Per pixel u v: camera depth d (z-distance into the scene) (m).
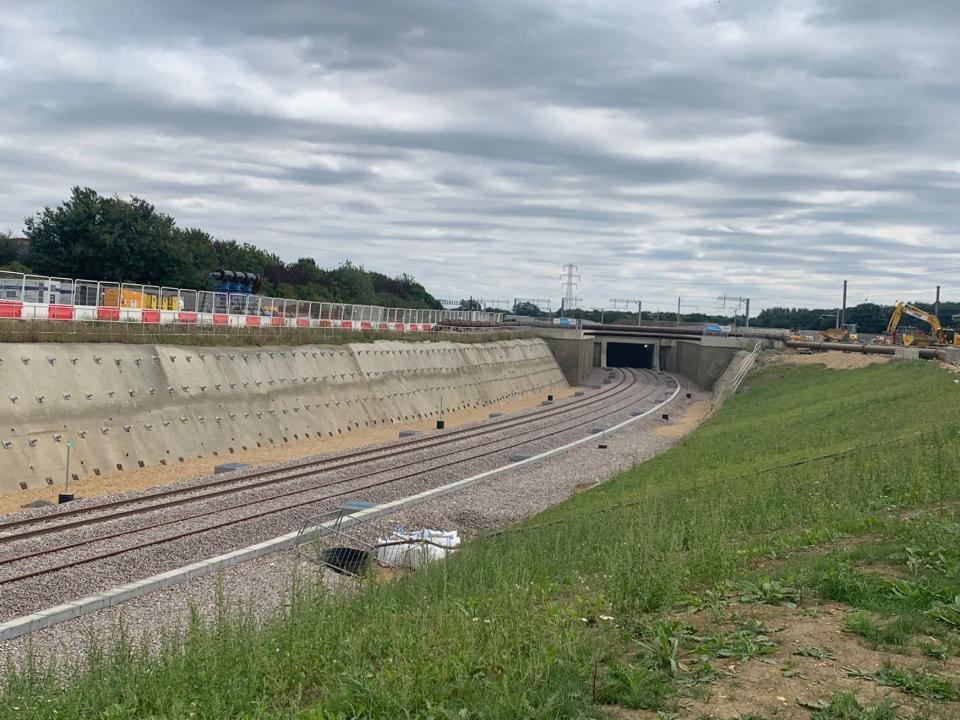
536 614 11.11
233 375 49.25
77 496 31.38
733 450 38.97
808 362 84.06
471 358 87.44
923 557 12.85
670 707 8.16
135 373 42.00
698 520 18.31
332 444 50.78
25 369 35.91
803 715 7.93
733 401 75.56
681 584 12.53
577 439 52.94
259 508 27.75
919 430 29.88
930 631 9.91
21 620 15.81
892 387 50.56
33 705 9.51
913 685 8.41
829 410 45.91
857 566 12.91
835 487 20.36
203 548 22.28
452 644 9.88
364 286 124.25
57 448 34.81
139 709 9.38
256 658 10.20
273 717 8.66
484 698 8.51
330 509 28.42
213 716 8.74
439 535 22.59
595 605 11.84
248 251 107.50
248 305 58.25
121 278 76.75
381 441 53.31
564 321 136.25
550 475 38.88
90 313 43.28
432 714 8.43
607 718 8.05
